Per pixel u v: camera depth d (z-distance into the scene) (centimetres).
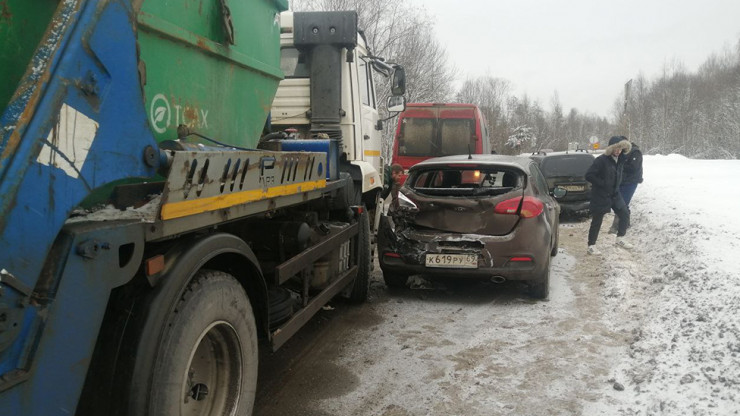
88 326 188
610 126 10869
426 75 2675
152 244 251
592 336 506
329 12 607
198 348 279
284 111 630
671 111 8131
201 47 304
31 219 164
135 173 211
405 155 1513
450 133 1496
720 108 6831
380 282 735
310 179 400
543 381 413
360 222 597
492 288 695
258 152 303
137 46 213
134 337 220
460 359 460
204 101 315
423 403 383
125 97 205
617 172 888
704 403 344
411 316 580
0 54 190
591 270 784
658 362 416
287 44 621
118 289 228
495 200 610
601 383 406
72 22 181
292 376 428
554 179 1354
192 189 242
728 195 1300
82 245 183
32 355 167
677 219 991
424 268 622
